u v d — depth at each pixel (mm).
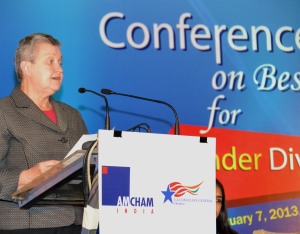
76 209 3246
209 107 5316
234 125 5375
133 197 2402
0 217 3141
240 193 5340
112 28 5129
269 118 5473
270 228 5383
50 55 3439
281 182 5445
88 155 2449
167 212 2447
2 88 4789
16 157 3232
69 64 5000
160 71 5215
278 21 5574
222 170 5316
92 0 5098
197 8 5359
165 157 2469
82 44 5043
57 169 2516
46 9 4980
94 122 5008
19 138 3238
